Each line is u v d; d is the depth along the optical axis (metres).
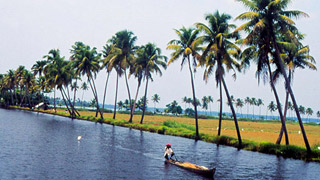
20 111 114.88
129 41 64.94
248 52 34.53
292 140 48.06
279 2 28.34
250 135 54.88
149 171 22.12
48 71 92.31
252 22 30.30
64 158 25.44
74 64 80.06
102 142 36.97
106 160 25.56
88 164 23.53
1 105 161.88
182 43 45.22
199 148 35.47
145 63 60.62
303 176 22.70
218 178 21.02
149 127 56.56
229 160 28.33
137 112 168.62
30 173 19.80
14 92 155.75
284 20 28.56
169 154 26.17
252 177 21.81
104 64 73.50
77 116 90.25
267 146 34.06
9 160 23.34
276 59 34.53
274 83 35.91
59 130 49.25
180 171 22.53
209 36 37.47
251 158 29.73
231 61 36.53
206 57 39.91
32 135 40.22
